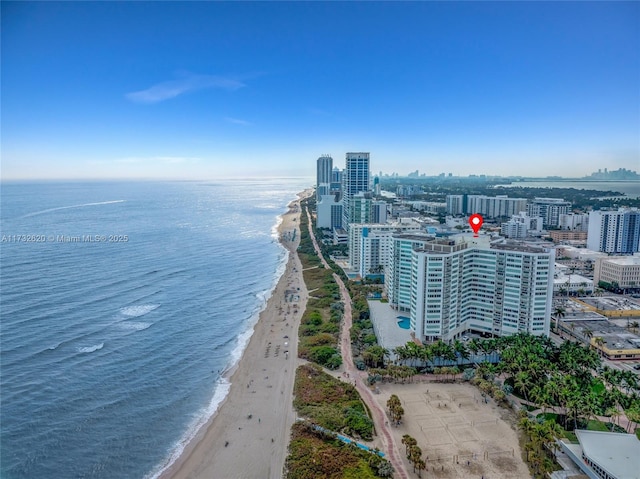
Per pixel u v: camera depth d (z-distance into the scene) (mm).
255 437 132625
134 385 163000
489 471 114625
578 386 137000
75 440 132125
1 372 166750
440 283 184000
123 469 120938
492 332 197875
